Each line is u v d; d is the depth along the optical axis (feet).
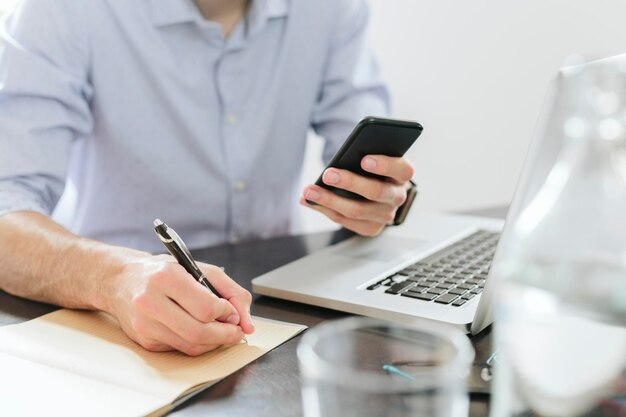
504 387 1.63
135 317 2.00
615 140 2.90
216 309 1.99
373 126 2.54
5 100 3.16
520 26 5.65
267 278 2.58
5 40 3.22
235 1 3.81
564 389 1.56
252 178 4.08
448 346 1.42
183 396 1.72
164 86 3.69
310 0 4.04
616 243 2.13
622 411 1.53
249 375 1.85
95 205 3.90
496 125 5.96
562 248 2.05
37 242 2.58
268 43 3.97
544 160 1.87
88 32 3.46
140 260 2.24
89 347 2.04
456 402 1.35
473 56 5.98
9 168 3.05
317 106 4.36
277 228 4.33
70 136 3.44
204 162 3.89
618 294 1.86
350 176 2.75
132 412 1.62
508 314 1.83
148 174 3.82
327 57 4.26
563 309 1.81
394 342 1.52
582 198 2.44
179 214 3.95
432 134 6.37
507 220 1.88
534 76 5.65
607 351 1.62
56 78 3.27
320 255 2.92
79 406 1.65
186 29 3.69
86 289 2.30
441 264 2.76
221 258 3.06
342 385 1.31
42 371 1.86
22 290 2.54
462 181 6.25
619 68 2.05
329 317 2.32
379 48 6.59
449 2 6.04
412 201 3.38
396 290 2.42
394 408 1.30
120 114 3.69
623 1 5.08
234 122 3.91
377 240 3.18
